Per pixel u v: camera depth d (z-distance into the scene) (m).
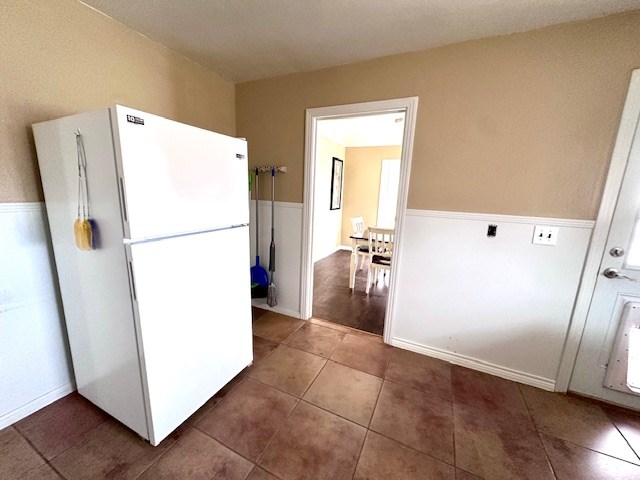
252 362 1.96
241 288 1.71
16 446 1.28
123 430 1.38
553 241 1.63
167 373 1.28
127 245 1.08
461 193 1.82
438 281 1.98
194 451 1.29
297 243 2.53
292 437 1.37
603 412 1.58
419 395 1.68
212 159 1.39
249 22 1.61
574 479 1.20
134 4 1.47
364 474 1.20
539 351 1.76
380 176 5.71
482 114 1.70
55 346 1.53
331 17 1.53
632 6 1.32
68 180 1.22
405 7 1.42
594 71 1.44
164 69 1.93
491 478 1.20
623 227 1.49
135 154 1.04
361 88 2.02
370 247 3.37
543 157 1.60
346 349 2.16
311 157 2.30
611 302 1.57
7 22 1.22
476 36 1.64
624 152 1.43
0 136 1.25
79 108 1.51
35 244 1.40
